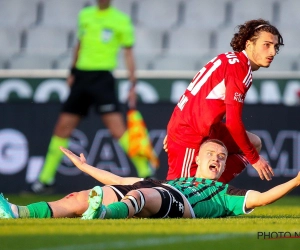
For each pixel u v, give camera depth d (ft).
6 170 133.69
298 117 130.72
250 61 74.28
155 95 139.64
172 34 180.65
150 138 130.52
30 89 141.79
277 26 180.45
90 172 70.08
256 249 42.34
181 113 75.72
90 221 56.39
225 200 64.59
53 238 46.34
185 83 139.85
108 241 44.86
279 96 138.82
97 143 131.85
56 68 173.17
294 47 178.09
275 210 89.30
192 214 63.16
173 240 45.55
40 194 129.70
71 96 125.90
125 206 59.31
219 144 67.00
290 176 130.31
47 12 183.32
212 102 73.67
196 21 183.11
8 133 134.21
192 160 75.36
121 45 128.16
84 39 126.93
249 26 73.87
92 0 183.73
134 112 127.65
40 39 180.34
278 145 130.72
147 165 127.24
